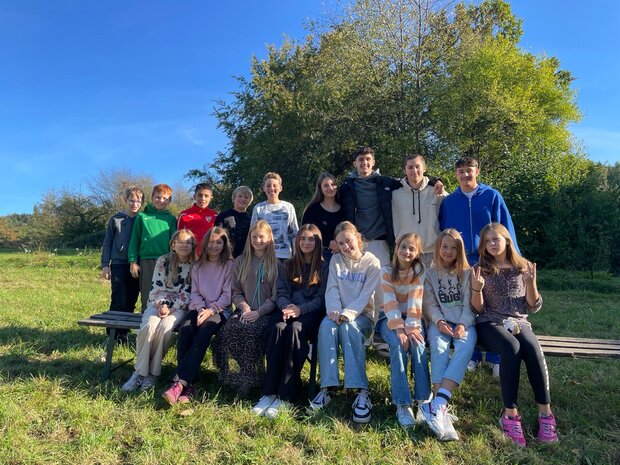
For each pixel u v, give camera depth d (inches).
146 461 102.5
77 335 206.1
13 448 105.8
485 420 128.0
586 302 334.0
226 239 161.5
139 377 145.7
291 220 191.0
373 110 631.2
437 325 135.8
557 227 465.1
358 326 140.4
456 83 607.2
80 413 124.0
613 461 108.7
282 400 131.3
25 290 355.9
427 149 619.8
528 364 123.6
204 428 118.2
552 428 119.2
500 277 135.0
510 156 569.6
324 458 106.5
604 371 167.9
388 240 181.2
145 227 195.6
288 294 152.3
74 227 1316.4
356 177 190.1
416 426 122.8
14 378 150.3
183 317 151.5
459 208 167.5
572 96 767.1
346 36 653.3
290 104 673.6
